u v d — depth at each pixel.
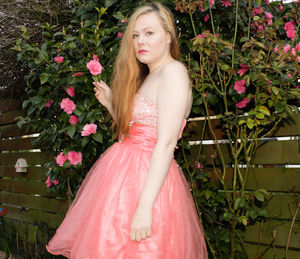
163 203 1.33
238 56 1.89
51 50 2.44
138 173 1.36
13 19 2.53
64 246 1.46
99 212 1.33
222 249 2.12
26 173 3.79
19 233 3.64
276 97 1.73
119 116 1.54
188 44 1.95
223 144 2.24
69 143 2.48
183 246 1.35
